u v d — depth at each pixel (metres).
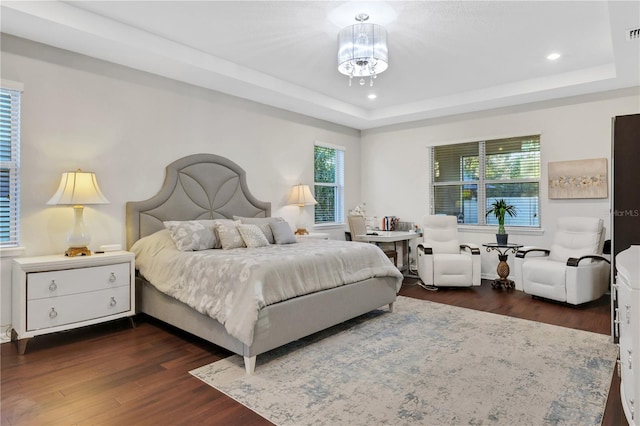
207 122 4.62
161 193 4.14
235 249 3.75
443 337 3.25
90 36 3.17
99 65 3.69
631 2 2.60
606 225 4.68
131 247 3.88
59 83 3.43
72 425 1.96
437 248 5.44
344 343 3.13
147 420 2.01
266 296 2.72
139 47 3.41
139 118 4.00
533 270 4.43
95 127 3.67
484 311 4.04
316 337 3.28
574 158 4.91
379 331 3.42
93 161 3.66
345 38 3.15
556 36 3.50
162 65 3.84
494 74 4.55
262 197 5.29
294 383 2.44
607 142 4.66
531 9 3.01
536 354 2.86
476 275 5.03
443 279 5.01
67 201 3.18
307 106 5.42
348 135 6.81
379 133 6.84
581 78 4.38
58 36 3.18
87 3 2.96
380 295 3.84
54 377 2.51
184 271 3.23
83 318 3.18
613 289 3.10
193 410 2.11
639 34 3.09
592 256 4.19
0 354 2.88
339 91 5.27
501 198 5.59
